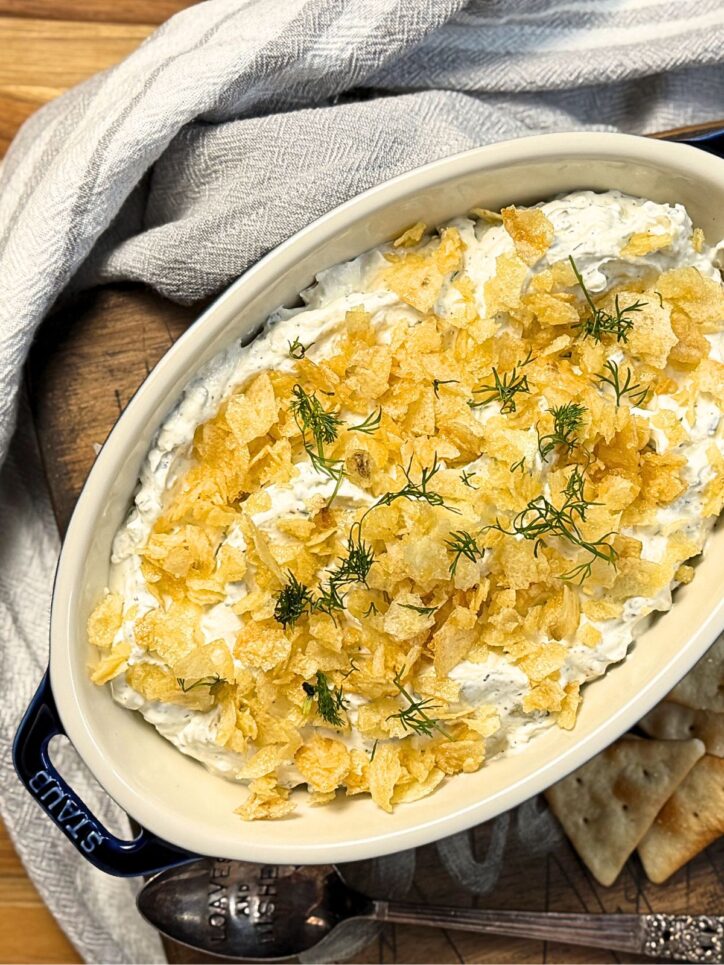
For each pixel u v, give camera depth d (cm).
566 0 29
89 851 24
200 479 24
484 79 29
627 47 29
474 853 30
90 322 28
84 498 23
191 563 24
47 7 32
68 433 28
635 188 24
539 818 30
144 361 28
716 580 24
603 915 30
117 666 24
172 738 25
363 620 24
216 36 27
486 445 24
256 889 29
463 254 24
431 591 24
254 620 24
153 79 26
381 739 25
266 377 24
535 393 24
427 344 24
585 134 23
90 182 26
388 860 30
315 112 26
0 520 31
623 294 24
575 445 24
